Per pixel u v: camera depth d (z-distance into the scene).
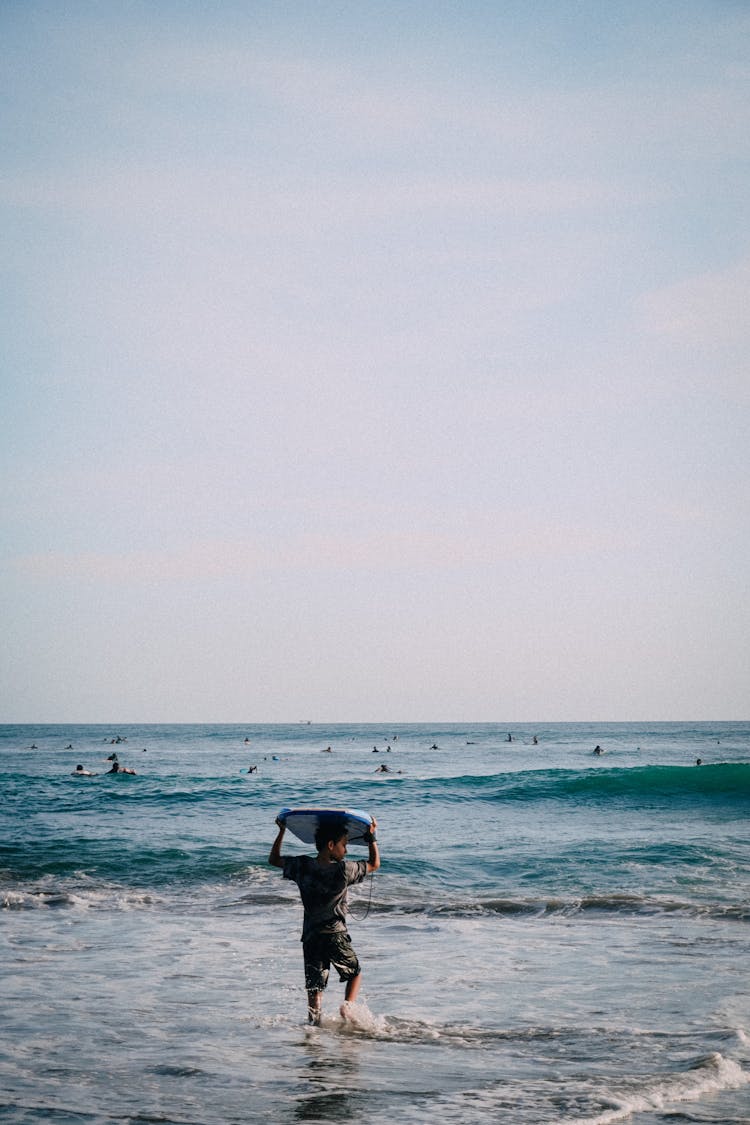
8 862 18.84
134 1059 7.55
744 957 11.31
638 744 104.00
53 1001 9.41
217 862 18.81
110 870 18.14
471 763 68.81
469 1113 6.31
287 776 53.19
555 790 34.91
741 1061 7.52
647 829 24.70
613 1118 6.22
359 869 8.97
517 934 12.89
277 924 13.62
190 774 55.88
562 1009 9.16
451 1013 9.05
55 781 44.75
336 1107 6.43
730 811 29.25
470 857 19.47
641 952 11.65
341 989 9.98
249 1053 7.76
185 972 10.71
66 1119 6.13
